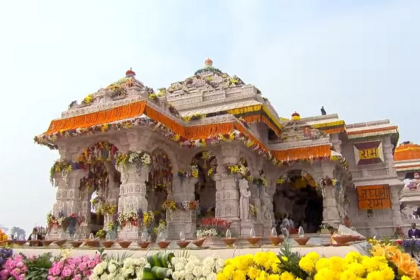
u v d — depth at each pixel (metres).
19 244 12.77
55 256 8.70
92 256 8.09
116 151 16.44
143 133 15.10
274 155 21.45
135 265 7.18
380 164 27.78
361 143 28.72
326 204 20.08
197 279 6.17
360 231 26.70
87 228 17.70
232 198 16.88
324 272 5.01
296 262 5.65
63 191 16.41
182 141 17.02
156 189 19.72
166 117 16.59
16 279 8.04
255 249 7.00
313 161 20.64
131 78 17.77
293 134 22.06
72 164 16.52
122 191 14.84
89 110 16.62
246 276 5.75
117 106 15.88
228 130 16.97
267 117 21.69
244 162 18.42
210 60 27.95
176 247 9.07
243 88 23.28
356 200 27.45
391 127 27.81
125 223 14.24
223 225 15.84
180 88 25.62
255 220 18.20
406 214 35.94
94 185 18.81
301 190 25.80
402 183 26.55
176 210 17.17
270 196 21.45
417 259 12.40
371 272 4.84
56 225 15.84
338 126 25.70
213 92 23.97
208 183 20.77
